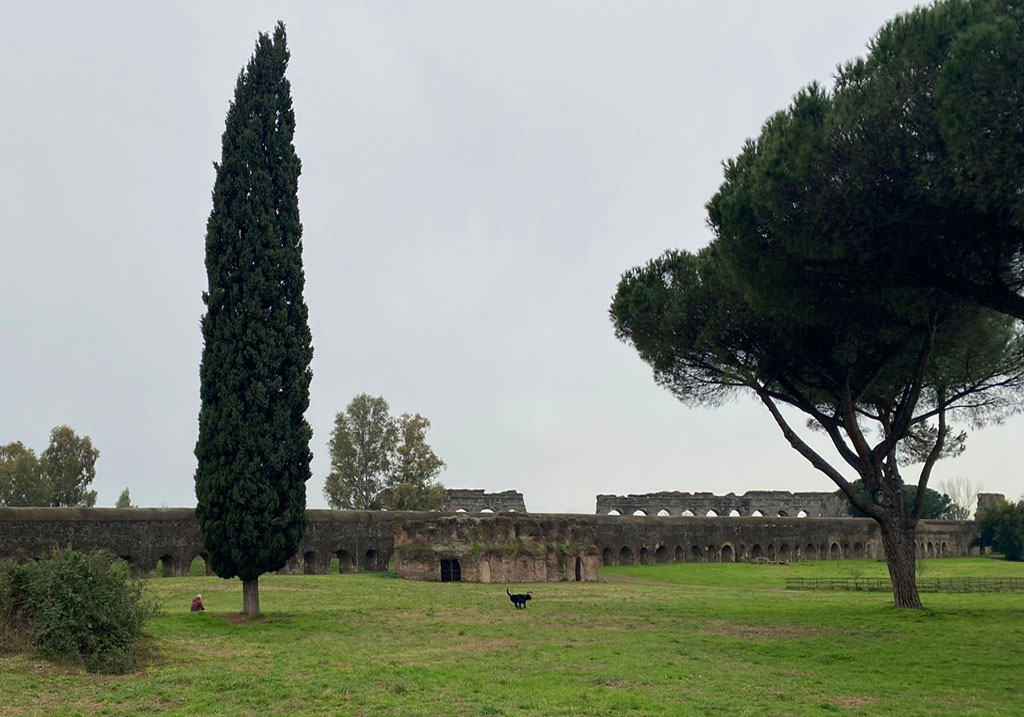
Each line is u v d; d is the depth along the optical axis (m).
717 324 32.00
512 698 17.61
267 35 33.94
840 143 21.95
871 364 33.41
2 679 19.02
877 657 23.88
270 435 31.39
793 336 31.34
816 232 22.77
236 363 31.31
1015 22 19.27
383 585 51.06
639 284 34.66
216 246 32.28
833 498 112.12
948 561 96.00
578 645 26.25
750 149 27.27
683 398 36.38
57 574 22.34
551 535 64.75
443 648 25.48
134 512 52.12
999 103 18.91
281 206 33.06
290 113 33.88
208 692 18.28
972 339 32.56
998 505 105.00
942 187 20.28
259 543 31.02
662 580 66.75
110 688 18.72
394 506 88.19
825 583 60.22
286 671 20.84
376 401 93.38
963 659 23.44
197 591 43.44
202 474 31.58
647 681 19.83
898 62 21.44
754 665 22.62
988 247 22.27
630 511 101.50
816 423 40.88
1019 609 37.31
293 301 32.88
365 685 19.02
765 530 92.50
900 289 26.42
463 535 60.41
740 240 24.94
